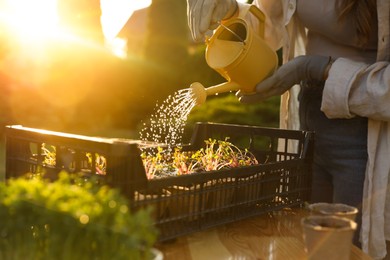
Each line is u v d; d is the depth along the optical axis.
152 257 0.79
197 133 1.88
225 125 1.86
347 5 1.79
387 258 1.98
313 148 1.71
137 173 1.14
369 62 1.89
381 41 1.75
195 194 1.29
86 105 7.41
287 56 2.14
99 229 0.75
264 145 4.29
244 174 1.42
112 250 0.76
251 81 1.79
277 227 1.46
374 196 1.83
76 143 1.20
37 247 0.80
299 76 1.82
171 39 7.90
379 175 1.82
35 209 0.78
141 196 1.20
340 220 0.98
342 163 1.91
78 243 0.76
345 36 1.88
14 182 0.84
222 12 1.82
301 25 2.13
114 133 7.09
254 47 1.75
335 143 1.92
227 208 1.40
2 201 0.79
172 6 8.20
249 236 1.37
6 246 0.82
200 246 1.27
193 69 6.56
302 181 1.69
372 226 1.83
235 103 4.75
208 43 1.84
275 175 1.57
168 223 1.25
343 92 1.72
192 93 1.73
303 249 1.27
